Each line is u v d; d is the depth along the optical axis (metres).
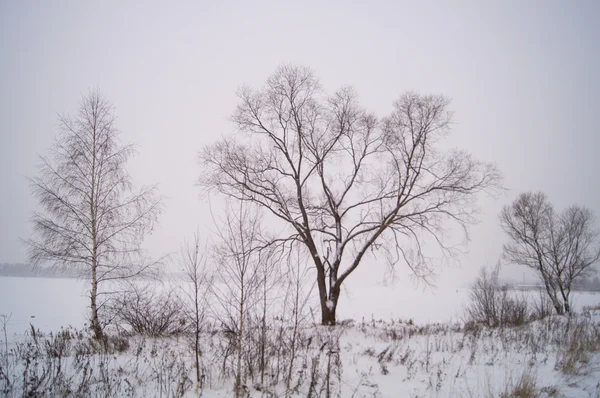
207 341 9.77
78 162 12.92
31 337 12.23
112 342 10.09
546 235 25.25
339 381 6.88
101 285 12.93
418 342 11.54
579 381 6.56
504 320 15.36
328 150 17.53
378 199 17.45
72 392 5.80
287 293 7.36
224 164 16.83
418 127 17.16
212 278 7.09
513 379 6.82
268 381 6.92
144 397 5.79
